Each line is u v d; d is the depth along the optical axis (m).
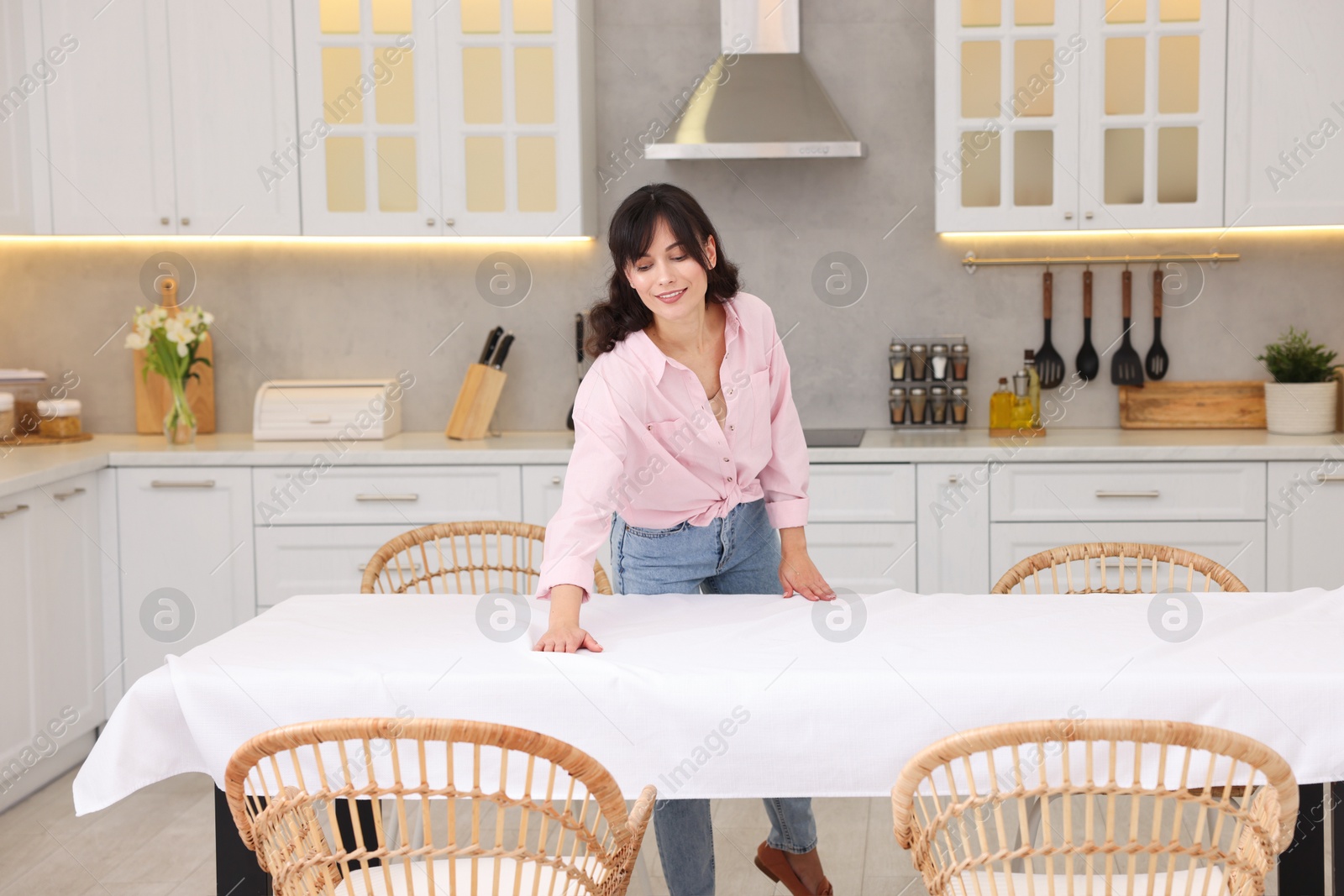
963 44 3.46
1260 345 3.77
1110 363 3.82
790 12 3.73
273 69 3.56
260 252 3.94
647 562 2.19
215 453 3.40
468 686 1.61
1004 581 2.34
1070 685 1.55
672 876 2.05
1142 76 3.43
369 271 3.94
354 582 3.44
